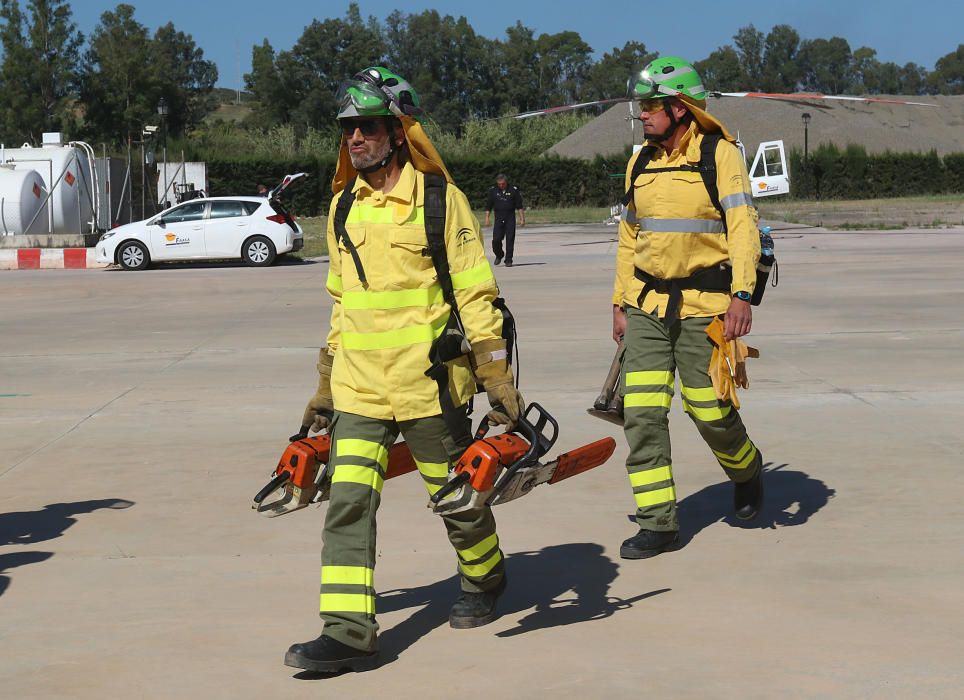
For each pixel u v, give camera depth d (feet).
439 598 14.14
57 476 20.93
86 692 11.48
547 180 195.31
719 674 11.54
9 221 87.30
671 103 15.44
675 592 14.14
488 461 11.37
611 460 21.26
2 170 87.97
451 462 12.16
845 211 151.74
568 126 303.48
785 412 25.09
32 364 34.58
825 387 27.96
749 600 13.76
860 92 579.89
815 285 53.01
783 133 260.83
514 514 17.85
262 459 21.93
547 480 12.34
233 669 11.99
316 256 86.84
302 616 13.57
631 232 16.37
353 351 11.98
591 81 503.61
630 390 15.75
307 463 12.11
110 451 22.86
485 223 132.46
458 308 11.93
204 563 15.75
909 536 16.21
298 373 31.96
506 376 11.85
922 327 38.34
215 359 34.81
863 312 42.65
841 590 14.06
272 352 36.01
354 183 12.34
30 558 16.11
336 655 11.68
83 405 27.84
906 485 18.93
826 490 18.76
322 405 12.70
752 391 27.61
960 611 13.24
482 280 11.89
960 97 300.81
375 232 11.82
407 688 11.41
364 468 11.96
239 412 26.61
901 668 11.60
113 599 14.35
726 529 16.81
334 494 11.90
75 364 34.45
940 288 50.60
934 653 11.98
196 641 12.82
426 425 11.99
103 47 342.85
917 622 12.90
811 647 12.22
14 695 11.44
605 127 271.69
